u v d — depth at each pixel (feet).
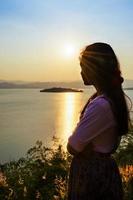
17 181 20.95
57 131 199.72
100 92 9.86
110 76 9.73
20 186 20.49
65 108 502.38
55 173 22.08
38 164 23.20
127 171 18.90
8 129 250.16
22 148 153.28
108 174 9.76
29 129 241.76
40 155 24.06
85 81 10.16
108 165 9.78
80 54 10.05
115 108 9.58
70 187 10.04
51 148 24.77
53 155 23.97
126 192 17.34
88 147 9.78
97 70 9.77
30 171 22.65
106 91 9.73
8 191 19.94
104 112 9.53
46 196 19.54
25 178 21.16
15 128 255.70
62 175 22.09
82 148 9.64
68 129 210.79
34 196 19.95
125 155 27.09
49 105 588.91
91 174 9.71
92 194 9.73
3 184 20.11
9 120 326.44
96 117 9.51
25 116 368.89
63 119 315.58
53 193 19.45
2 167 24.76
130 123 10.05
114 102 9.62
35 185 20.81
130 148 27.37
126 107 9.78
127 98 10.00
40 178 21.30
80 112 10.27
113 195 9.79
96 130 9.55
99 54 9.78
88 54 9.89
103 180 9.71
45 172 21.91
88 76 9.98
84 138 9.53
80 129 9.55
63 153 23.81
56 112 419.13
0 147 158.61
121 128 9.77
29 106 557.74
